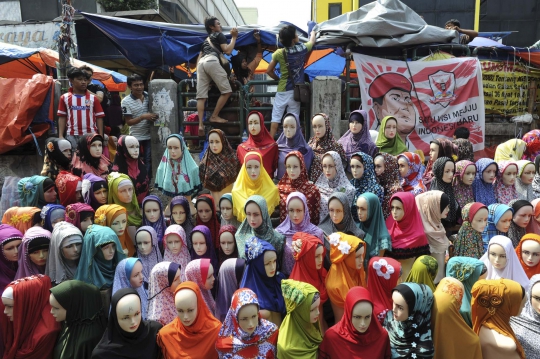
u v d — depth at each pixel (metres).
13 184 5.50
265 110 7.21
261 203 4.11
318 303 3.29
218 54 6.54
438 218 4.55
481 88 6.90
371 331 3.27
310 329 3.37
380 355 3.27
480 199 5.31
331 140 5.44
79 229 4.19
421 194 4.65
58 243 3.86
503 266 4.01
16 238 4.00
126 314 3.14
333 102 6.50
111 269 4.01
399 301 3.21
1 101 6.26
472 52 7.90
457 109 6.90
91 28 9.73
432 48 7.10
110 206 4.32
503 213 4.59
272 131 6.64
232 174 5.26
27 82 6.31
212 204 4.64
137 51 7.79
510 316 3.46
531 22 13.95
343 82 7.35
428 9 13.42
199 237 4.20
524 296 3.56
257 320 3.23
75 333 3.45
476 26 13.35
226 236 4.30
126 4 10.62
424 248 4.33
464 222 4.67
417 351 3.19
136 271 3.77
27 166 6.62
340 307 3.80
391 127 5.79
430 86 6.87
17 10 11.23
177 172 5.13
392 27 6.73
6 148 6.32
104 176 5.30
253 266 3.75
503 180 5.42
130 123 6.54
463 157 5.88
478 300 3.43
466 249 4.57
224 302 3.89
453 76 6.85
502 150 6.33
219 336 3.28
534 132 6.51
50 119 6.47
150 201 4.55
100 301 3.61
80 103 5.85
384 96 6.87
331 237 3.94
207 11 16.34
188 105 7.96
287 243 4.25
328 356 3.32
